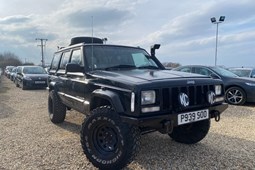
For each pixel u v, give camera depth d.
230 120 6.85
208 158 4.24
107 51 5.14
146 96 3.50
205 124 4.66
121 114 3.61
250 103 9.65
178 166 3.94
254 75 12.23
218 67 10.23
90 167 3.95
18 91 15.79
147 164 4.02
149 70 4.75
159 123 3.58
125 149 3.54
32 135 5.65
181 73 4.40
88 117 3.94
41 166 4.00
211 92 4.08
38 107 9.41
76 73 5.14
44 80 16.88
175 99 3.75
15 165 4.04
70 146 4.88
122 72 4.40
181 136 4.93
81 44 5.27
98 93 4.00
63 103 6.25
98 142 3.92
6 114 8.12
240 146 4.81
